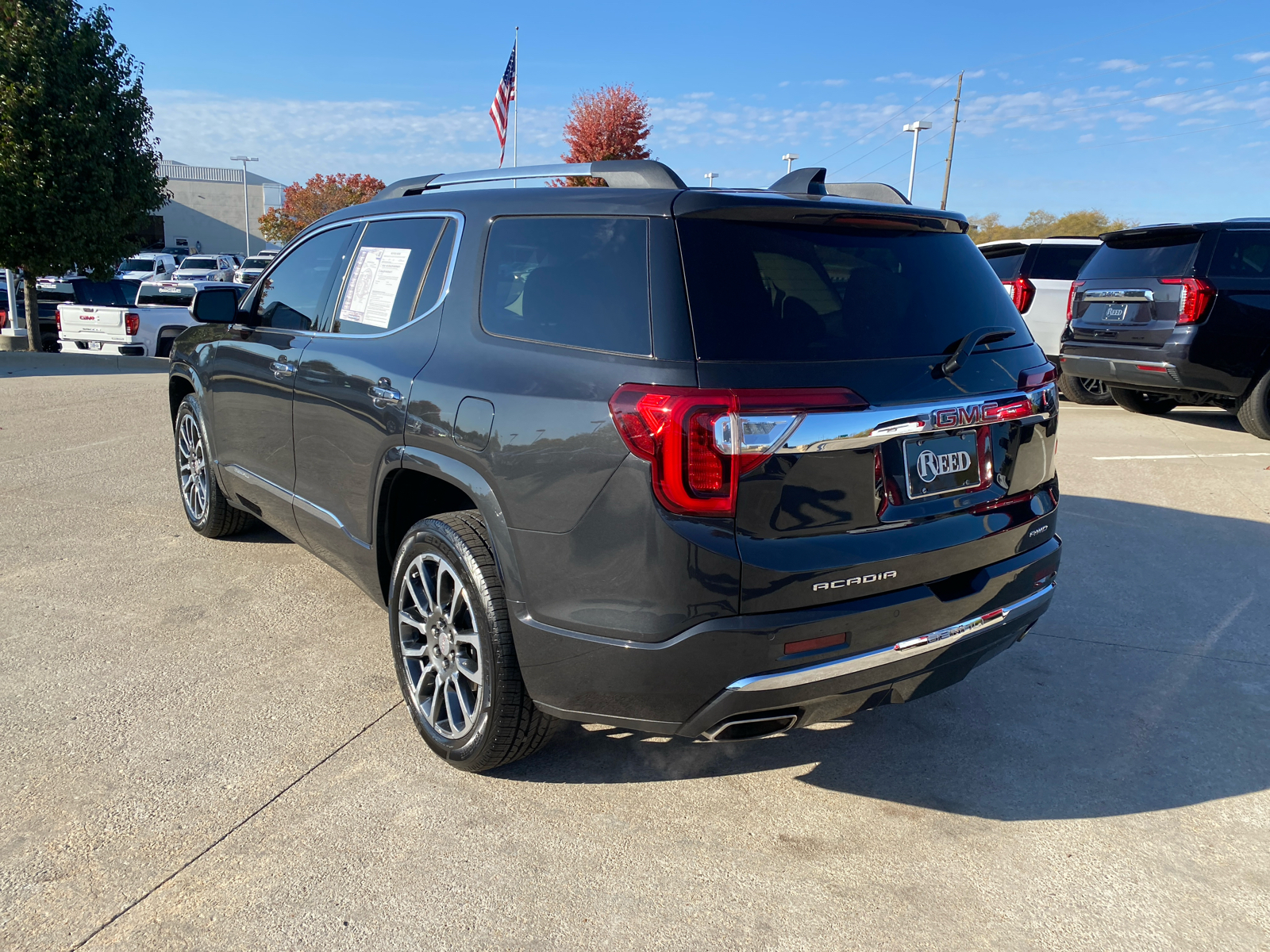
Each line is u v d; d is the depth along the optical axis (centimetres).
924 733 327
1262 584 470
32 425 827
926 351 256
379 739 311
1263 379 802
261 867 245
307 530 384
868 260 263
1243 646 399
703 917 231
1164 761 309
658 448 225
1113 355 872
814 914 234
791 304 242
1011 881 248
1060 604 444
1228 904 240
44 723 313
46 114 1499
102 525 533
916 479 252
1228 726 332
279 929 223
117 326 1470
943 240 289
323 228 401
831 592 236
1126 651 393
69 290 1872
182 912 227
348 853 252
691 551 224
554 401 247
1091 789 292
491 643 267
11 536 510
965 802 285
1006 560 279
